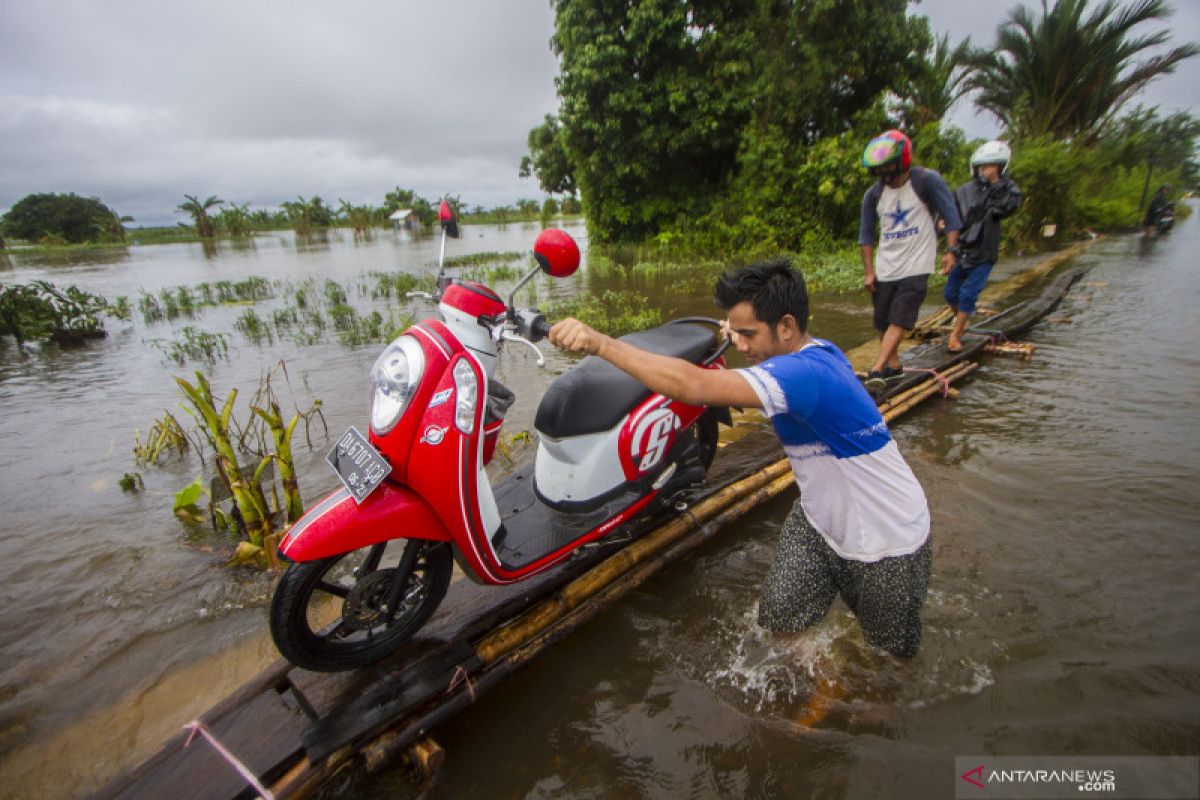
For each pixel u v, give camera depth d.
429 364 2.14
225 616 2.93
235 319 10.62
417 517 2.16
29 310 9.05
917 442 4.24
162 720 2.35
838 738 2.09
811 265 12.21
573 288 11.84
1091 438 4.10
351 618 2.19
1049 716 2.10
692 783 2.00
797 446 2.02
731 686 2.35
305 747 1.96
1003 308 8.34
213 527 3.72
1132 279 10.00
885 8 13.70
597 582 2.77
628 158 15.35
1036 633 2.47
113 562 3.40
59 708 2.42
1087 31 17.62
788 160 14.08
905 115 14.95
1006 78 19.84
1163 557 2.86
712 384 1.77
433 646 2.38
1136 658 2.30
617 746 2.15
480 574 2.38
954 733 2.08
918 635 2.13
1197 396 4.71
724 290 1.96
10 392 6.68
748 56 13.77
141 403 6.14
